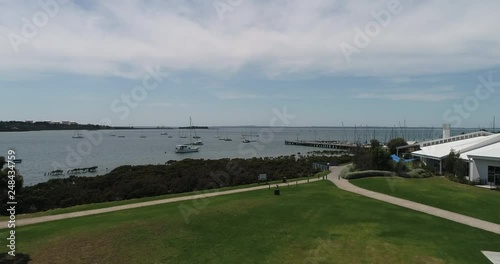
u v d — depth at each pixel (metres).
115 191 35.53
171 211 23.30
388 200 26.59
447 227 19.41
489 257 15.05
